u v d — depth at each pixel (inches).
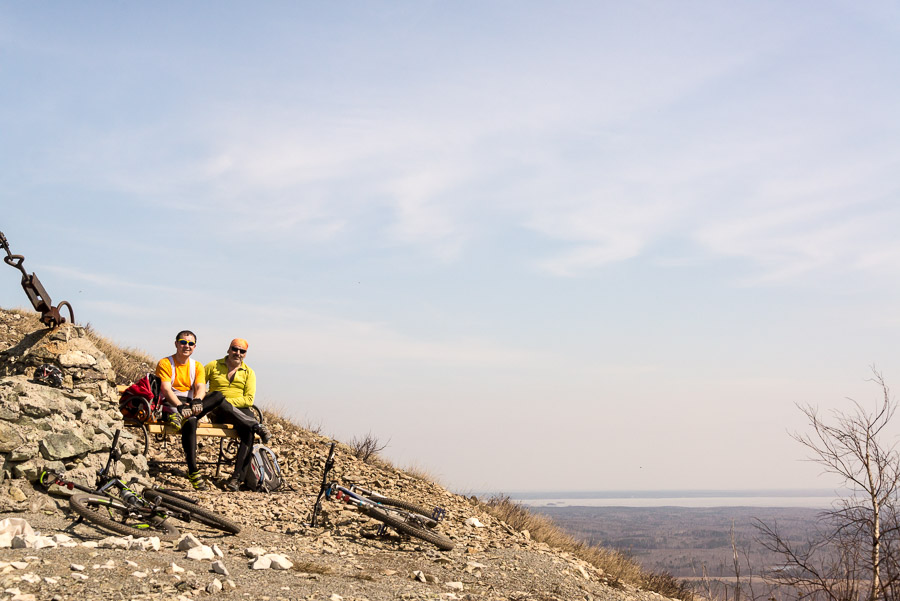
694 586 340.2
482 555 322.3
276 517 332.5
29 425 273.1
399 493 440.8
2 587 170.4
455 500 459.2
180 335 374.3
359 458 522.9
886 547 273.9
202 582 200.5
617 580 375.6
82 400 310.3
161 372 371.6
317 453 494.9
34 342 323.3
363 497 326.6
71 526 247.8
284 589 208.4
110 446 304.8
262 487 374.9
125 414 365.4
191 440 357.4
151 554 226.8
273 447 482.3
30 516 249.1
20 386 284.0
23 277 315.3
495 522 428.5
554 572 311.1
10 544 211.5
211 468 406.0
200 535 278.5
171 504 285.6
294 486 410.3
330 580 230.8
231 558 243.9
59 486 270.2
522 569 305.3
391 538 325.4
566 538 470.3
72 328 334.3
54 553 206.5
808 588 270.8
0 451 260.7
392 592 227.0
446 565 291.4
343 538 313.4
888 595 264.2
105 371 335.6
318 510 327.6
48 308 327.0
